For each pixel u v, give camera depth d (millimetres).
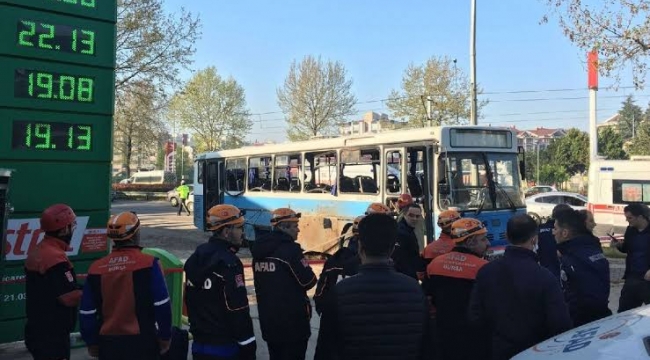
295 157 15164
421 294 3139
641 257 6102
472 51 24562
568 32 15352
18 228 6316
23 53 6277
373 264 3146
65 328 4438
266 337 4715
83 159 6773
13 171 5609
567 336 3471
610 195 20594
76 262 6758
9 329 6340
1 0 6145
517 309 3814
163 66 24078
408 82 42281
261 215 16172
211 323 4051
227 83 58344
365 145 12898
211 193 18750
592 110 27703
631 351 2861
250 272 12383
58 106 6555
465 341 4617
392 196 12102
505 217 11367
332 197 13766
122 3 23000
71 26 6637
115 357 3881
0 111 6156
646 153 61688
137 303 3912
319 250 14047
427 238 11195
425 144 11391
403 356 2986
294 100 48969
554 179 66625
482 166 11359
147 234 21188
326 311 3105
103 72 6918
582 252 4934
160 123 27703
